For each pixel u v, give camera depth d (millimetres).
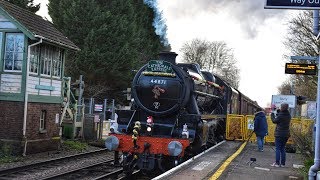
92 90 38969
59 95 20078
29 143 17516
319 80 9234
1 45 17578
